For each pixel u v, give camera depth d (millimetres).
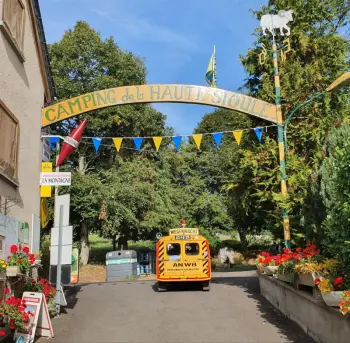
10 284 9195
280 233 15484
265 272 12469
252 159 14734
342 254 7930
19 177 11078
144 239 33031
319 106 14836
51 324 9297
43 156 13852
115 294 14688
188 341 8461
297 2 15609
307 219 10484
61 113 13812
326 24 16016
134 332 9219
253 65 15805
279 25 14938
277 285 11344
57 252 11711
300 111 15016
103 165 30891
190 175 39969
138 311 11508
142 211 29688
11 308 7941
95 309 11859
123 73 29156
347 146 7543
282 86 15102
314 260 8539
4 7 9945
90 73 28359
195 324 9875
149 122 30469
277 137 15211
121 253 25953
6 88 10148
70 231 11602
